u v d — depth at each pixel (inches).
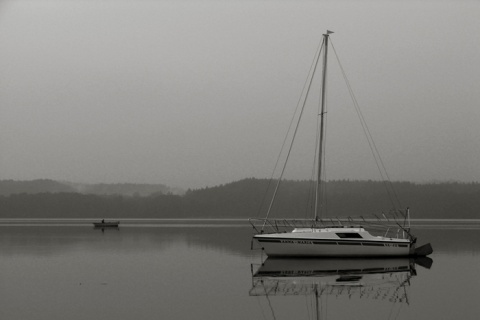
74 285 1094.4
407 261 1504.7
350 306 919.0
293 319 829.2
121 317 825.5
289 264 1425.9
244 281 1159.6
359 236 1507.1
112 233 3048.7
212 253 1754.4
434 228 4143.7
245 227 4207.7
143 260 1534.2
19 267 1364.4
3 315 831.1
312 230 1499.8
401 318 836.6
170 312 860.0
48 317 820.0
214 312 864.9
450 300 969.5
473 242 2363.4
